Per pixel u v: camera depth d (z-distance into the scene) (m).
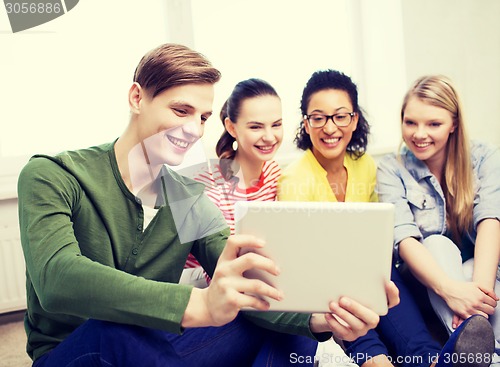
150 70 0.96
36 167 0.91
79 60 2.19
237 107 1.55
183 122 0.98
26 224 0.86
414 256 1.38
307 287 0.79
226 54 2.43
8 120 2.11
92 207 0.95
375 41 2.59
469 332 0.92
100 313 0.76
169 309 0.74
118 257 0.97
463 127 1.52
